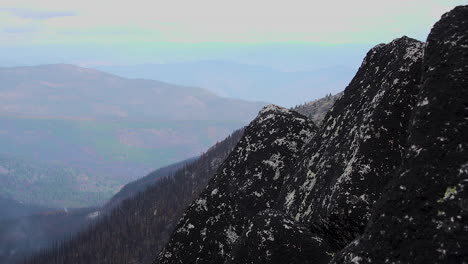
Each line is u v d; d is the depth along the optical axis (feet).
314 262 45.32
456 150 35.22
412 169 36.14
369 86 61.26
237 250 49.47
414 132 39.09
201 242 69.67
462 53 41.55
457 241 30.19
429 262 30.14
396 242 32.68
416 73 52.75
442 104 38.86
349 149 53.62
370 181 47.50
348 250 35.53
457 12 45.62
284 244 46.96
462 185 32.83
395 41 63.26
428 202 33.27
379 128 50.57
